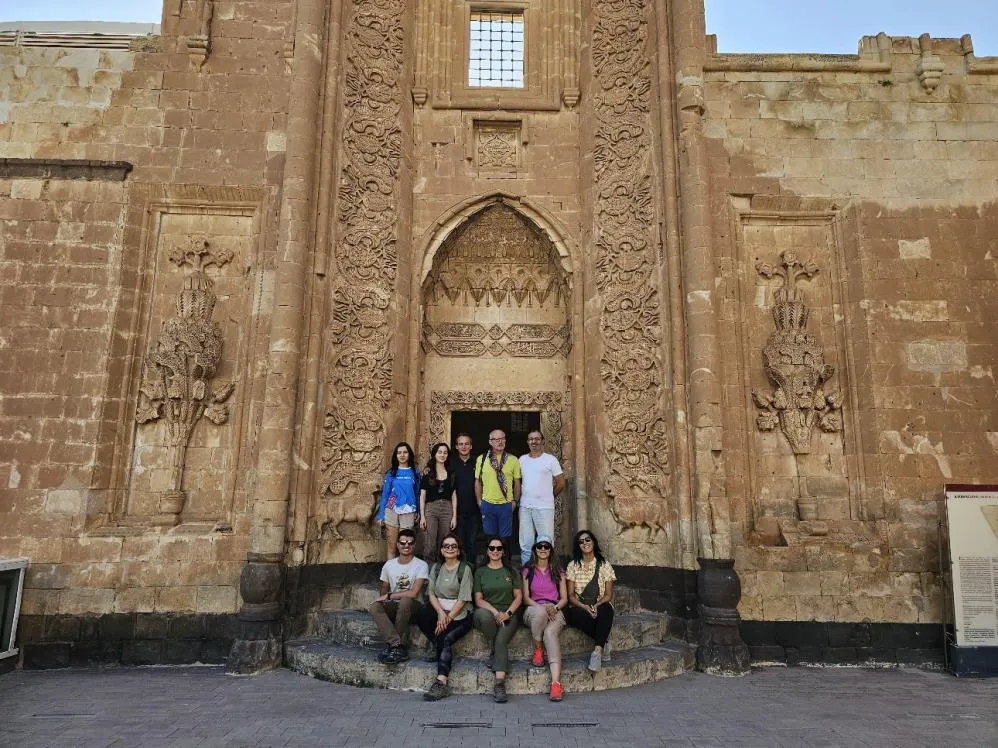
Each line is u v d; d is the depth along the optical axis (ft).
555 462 30.86
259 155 35.65
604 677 25.07
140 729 19.90
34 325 32.78
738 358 34.09
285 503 29.89
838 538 32.04
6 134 34.73
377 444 33.88
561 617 24.90
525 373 41.86
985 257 35.04
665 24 36.37
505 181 39.34
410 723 20.48
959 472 32.63
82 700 23.43
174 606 30.78
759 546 32.07
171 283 34.81
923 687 26.43
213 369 33.42
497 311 42.86
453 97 40.16
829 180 35.88
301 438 31.30
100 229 34.12
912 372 33.68
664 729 20.18
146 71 36.06
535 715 21.40
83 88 35.63
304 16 34.86
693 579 30.48
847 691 25.64
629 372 34.65
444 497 30.30
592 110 38.86
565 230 38.70
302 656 27.58
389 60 38.45
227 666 27.84
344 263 34.71
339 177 35.22
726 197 35.55
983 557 29.43
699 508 30.35
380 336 35.19
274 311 31.60
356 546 32.65
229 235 35.70
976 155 36.19
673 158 34.65
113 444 32.22
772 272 35.53
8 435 31.55
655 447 33.19
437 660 24.16
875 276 34.76
